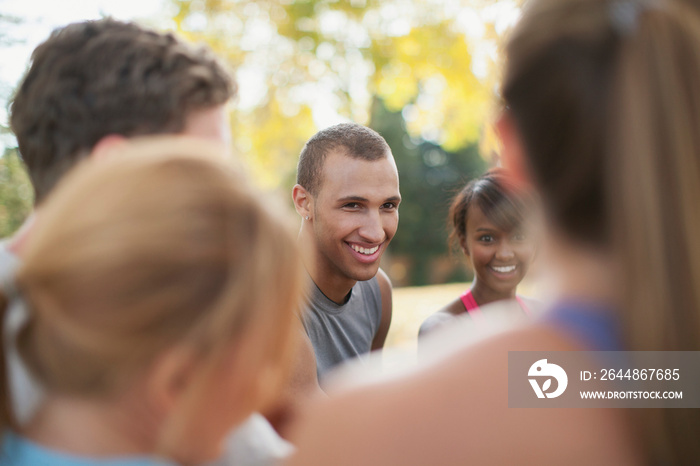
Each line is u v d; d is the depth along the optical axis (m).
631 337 0.60
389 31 8.98
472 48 8.66
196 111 1.14
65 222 0.69
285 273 0.75
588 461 0.58
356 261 2.00
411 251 27.00
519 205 2.30
